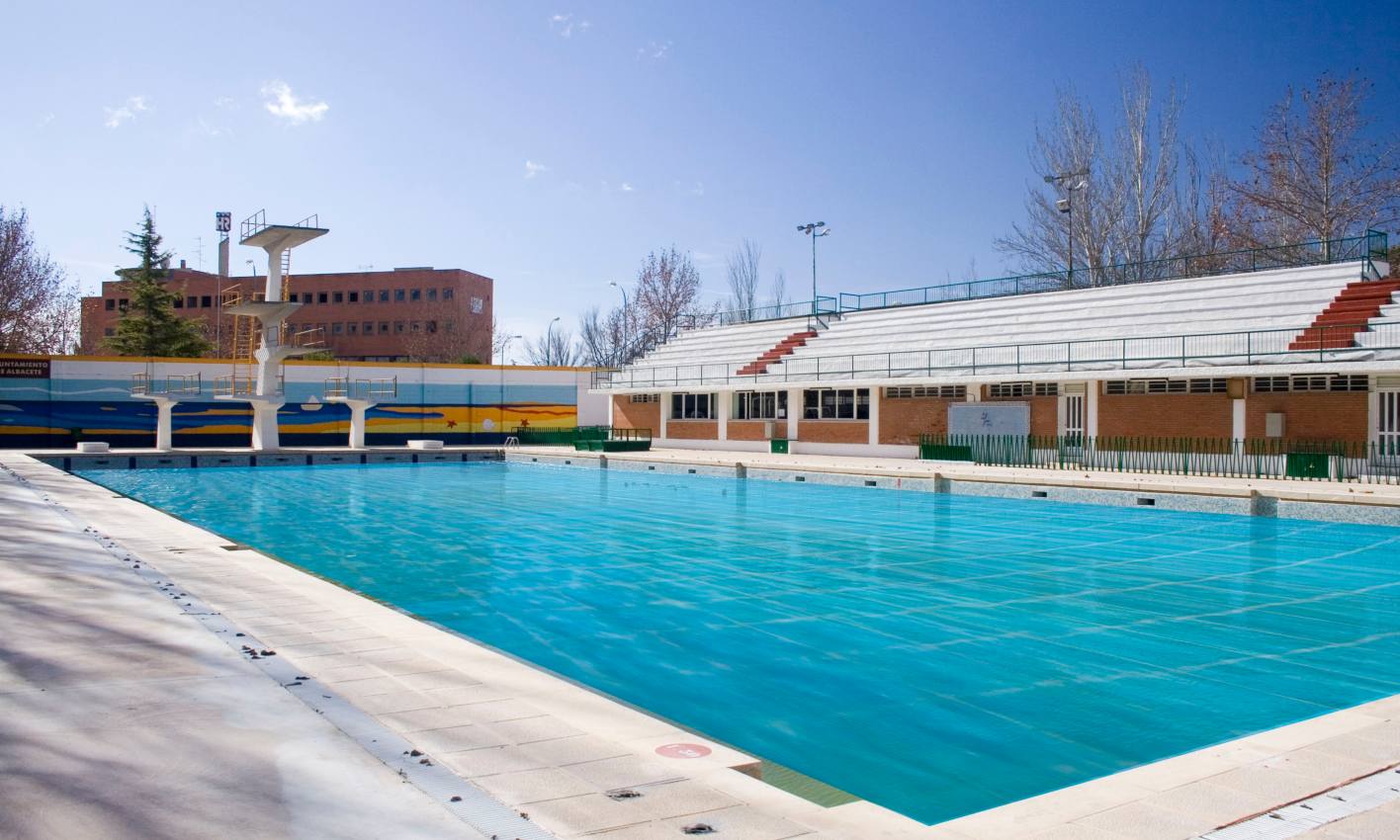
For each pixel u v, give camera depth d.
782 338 43.22
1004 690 7.75
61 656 6.14
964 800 5.55
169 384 42.44
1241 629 9.90
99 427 41.28
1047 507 20.84
